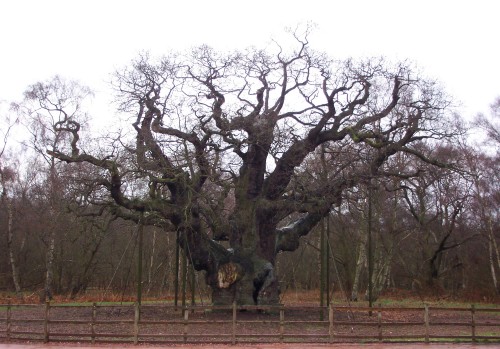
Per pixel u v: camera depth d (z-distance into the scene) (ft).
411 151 103.14
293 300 171.01
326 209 101.30
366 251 184.03
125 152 96.48
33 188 187.11
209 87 100.48
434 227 206.59
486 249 193.47
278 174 103.35
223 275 100.58
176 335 67.31
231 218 103.76
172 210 96.73
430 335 71.10
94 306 68.13
